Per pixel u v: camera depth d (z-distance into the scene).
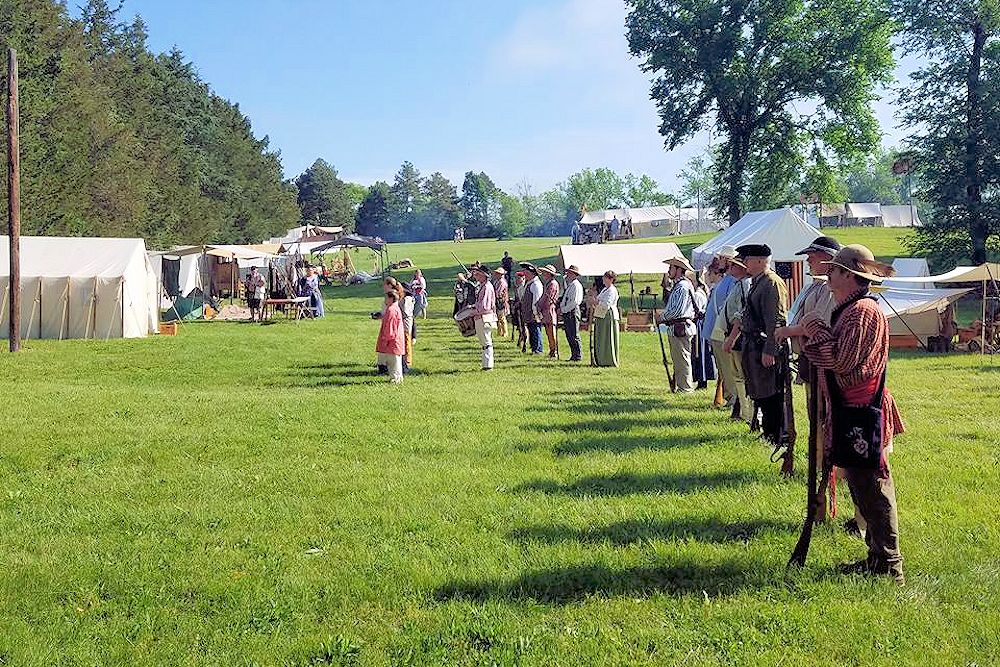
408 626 4.25
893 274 4.55
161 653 4.03
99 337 24.02
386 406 11.25
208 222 69.06
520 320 20.53
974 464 7.38
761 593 4.54
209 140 81.19
